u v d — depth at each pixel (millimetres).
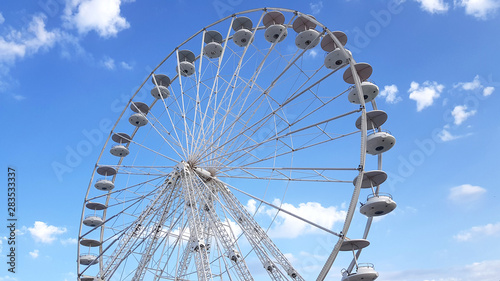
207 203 35312
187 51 40844
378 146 31891
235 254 33406
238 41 39469
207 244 36250
